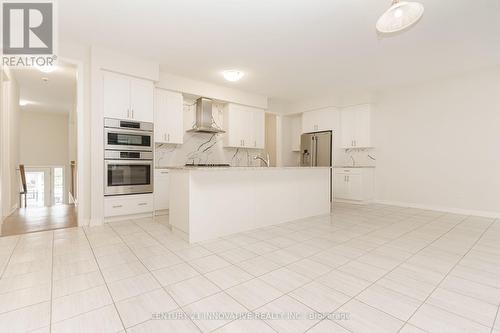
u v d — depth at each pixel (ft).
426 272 6.88
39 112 25.82
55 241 9.38
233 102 18.01
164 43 11.18
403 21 6.86
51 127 26.53
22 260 7.57
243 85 17.25
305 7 8.48
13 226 11.55
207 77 15.64
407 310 5.13
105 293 5.74
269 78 15.78
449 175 15.40
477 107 14.35
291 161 23.58
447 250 8.60
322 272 6.88
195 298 5.56
